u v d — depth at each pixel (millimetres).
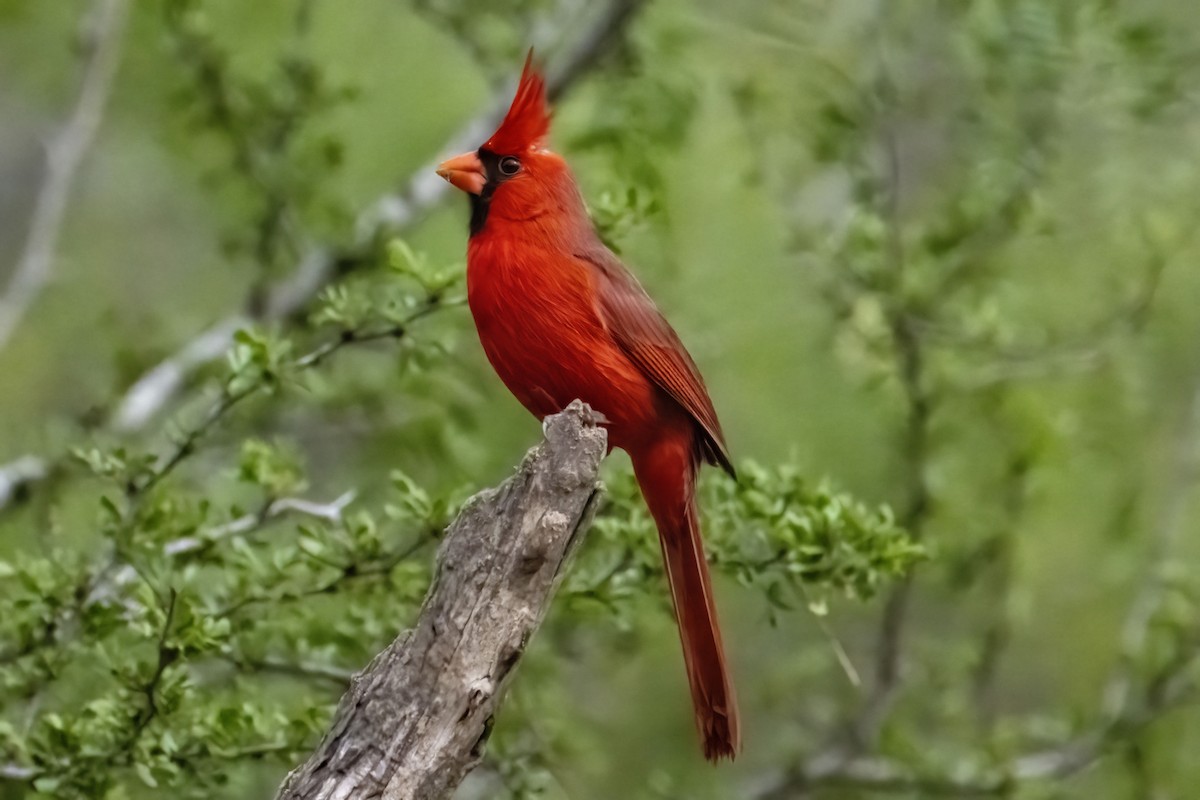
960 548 12281
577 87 12789
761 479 9094
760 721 14406
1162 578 12281
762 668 14359
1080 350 12281
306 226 12078
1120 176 13008
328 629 9164
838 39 13234
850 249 11977
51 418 11945
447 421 11273
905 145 13992
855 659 13953
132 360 11586
